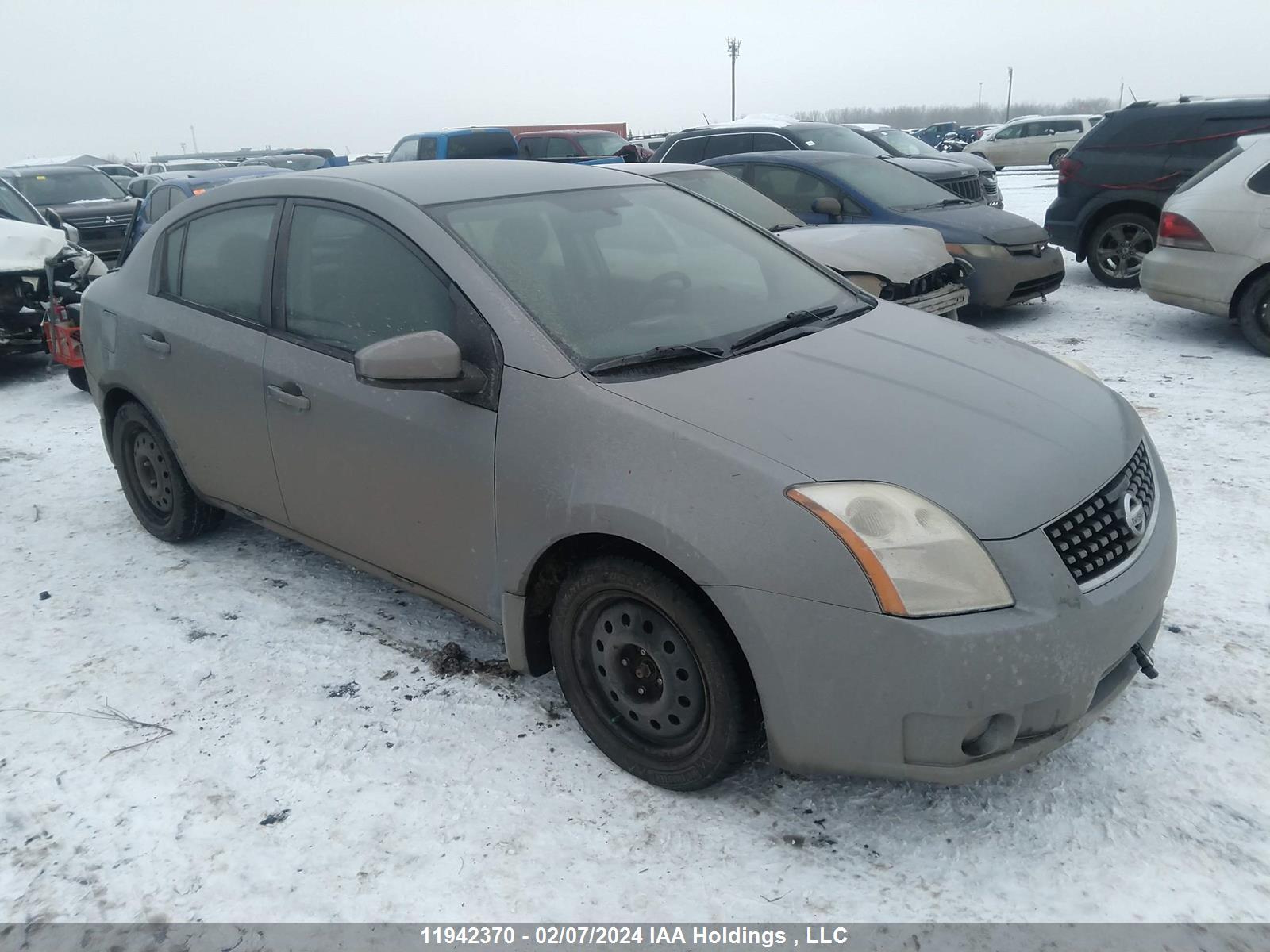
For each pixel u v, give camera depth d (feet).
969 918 7.23
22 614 12.42
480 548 9.38
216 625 11.97
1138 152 29.81
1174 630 10.82
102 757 9.45
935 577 7.10
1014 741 7.38
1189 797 8.32
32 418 22.39
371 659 11.05
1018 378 9.46
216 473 12.61
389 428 9.86
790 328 10.20
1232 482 14.71
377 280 10.16
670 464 7.86
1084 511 7.81
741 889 7.59
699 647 7.91
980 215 26.91
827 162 28.04
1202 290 22.31
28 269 24.50
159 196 38.73
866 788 8.66
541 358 8.82
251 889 7.77
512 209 10.59
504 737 9.55
